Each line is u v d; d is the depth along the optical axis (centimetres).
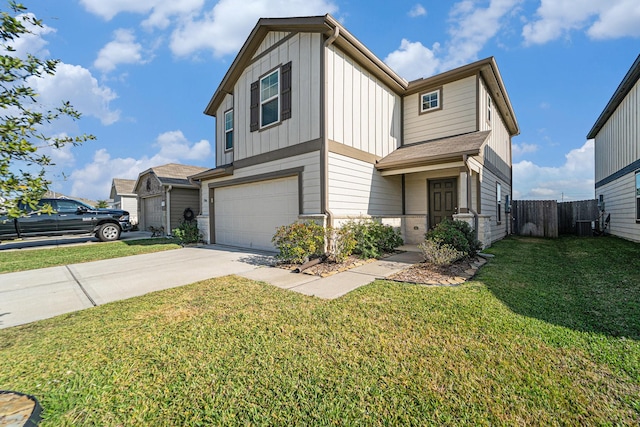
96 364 235
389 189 901
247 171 889
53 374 222
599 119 1209
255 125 859
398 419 173
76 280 517
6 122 206
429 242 600
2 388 205
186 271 580
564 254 709
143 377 217
